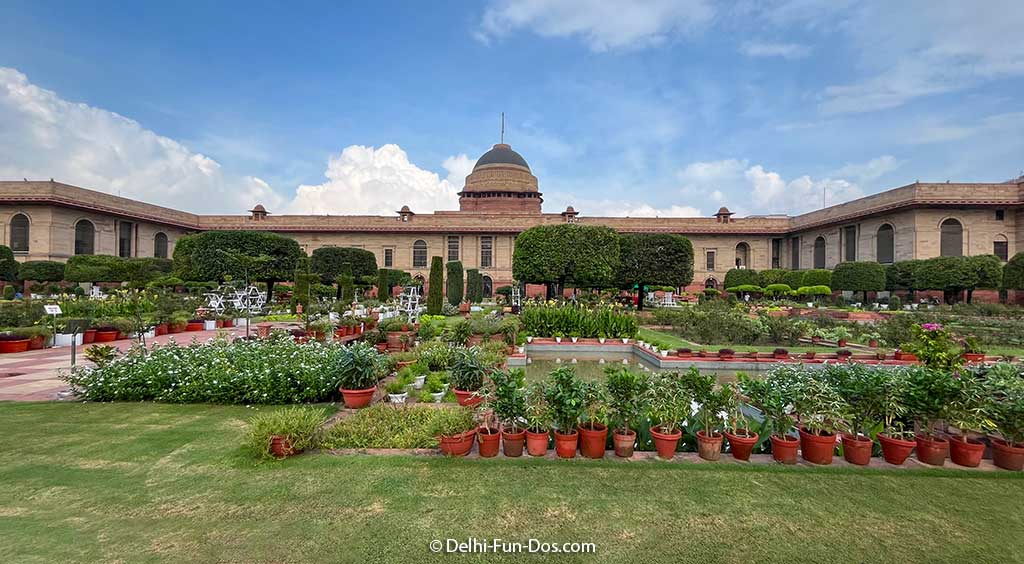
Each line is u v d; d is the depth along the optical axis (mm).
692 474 3975
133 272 16531
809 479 3904
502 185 46625
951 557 2875
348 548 2861
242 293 22375
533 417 4301
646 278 25312
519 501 3479
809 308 26047
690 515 3311
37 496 3475
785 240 41562
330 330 12133
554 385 4547
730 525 3189
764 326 13258
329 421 5438
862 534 3107
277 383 6148
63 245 29875
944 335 5742
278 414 4387
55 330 11266
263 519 3188
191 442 4621
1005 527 3215
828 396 4316
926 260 26453
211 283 26172
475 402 6016
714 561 2793
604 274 23297
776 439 4258
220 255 24422
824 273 32312
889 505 3488
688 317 14695
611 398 4477
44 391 6715
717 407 4395
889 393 4312
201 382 6152
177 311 16562
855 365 5395
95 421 5301
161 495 3508
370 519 3199
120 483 3699
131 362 6590
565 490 3662
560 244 23484
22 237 29594
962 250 28516
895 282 28000
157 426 5133
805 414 4355
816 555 2873
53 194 29266
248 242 25500
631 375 4508
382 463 4129
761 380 4840
